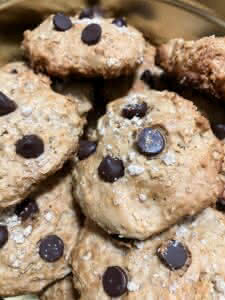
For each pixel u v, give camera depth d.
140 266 0.18
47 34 0.22
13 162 0.19
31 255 0.19
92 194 0.19
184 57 0.21
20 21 0.24
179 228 0.19
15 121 0.19
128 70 0.22
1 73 0.21
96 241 0.19
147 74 0.23
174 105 0.20
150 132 0.18
